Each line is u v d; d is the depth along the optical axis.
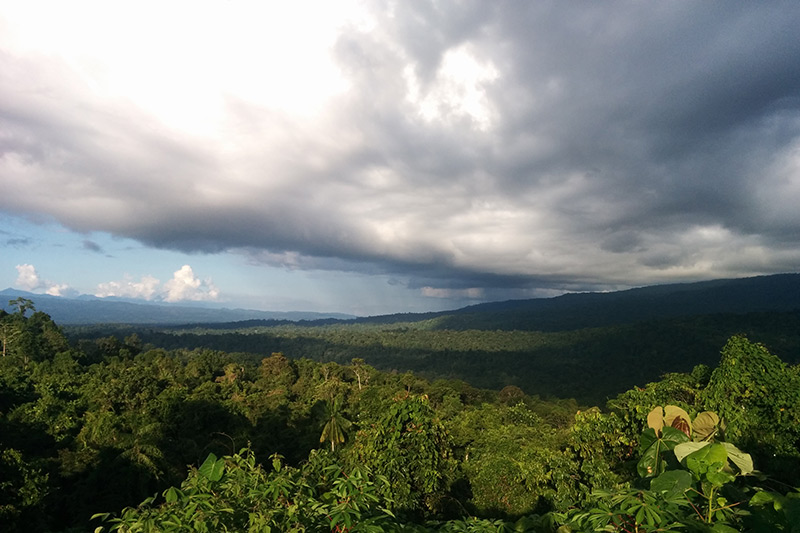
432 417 11.23
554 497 10.56
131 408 33.16
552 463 11.10
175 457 26.14
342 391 50.91
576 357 125.62
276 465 3.47
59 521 19.00
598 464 10.32
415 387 59.59
